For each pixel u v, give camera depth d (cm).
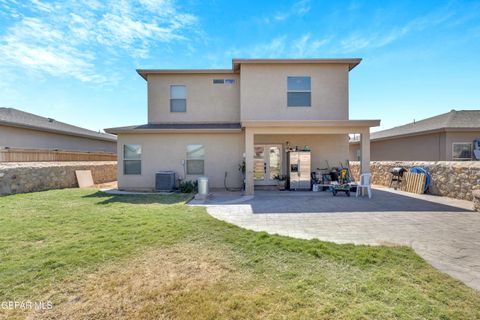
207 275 310
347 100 1139
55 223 524
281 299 258
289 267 331
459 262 348
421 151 1484
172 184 1048
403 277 302
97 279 298
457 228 507
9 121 1262
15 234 453
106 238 430
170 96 1235
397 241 431
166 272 317
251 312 238
